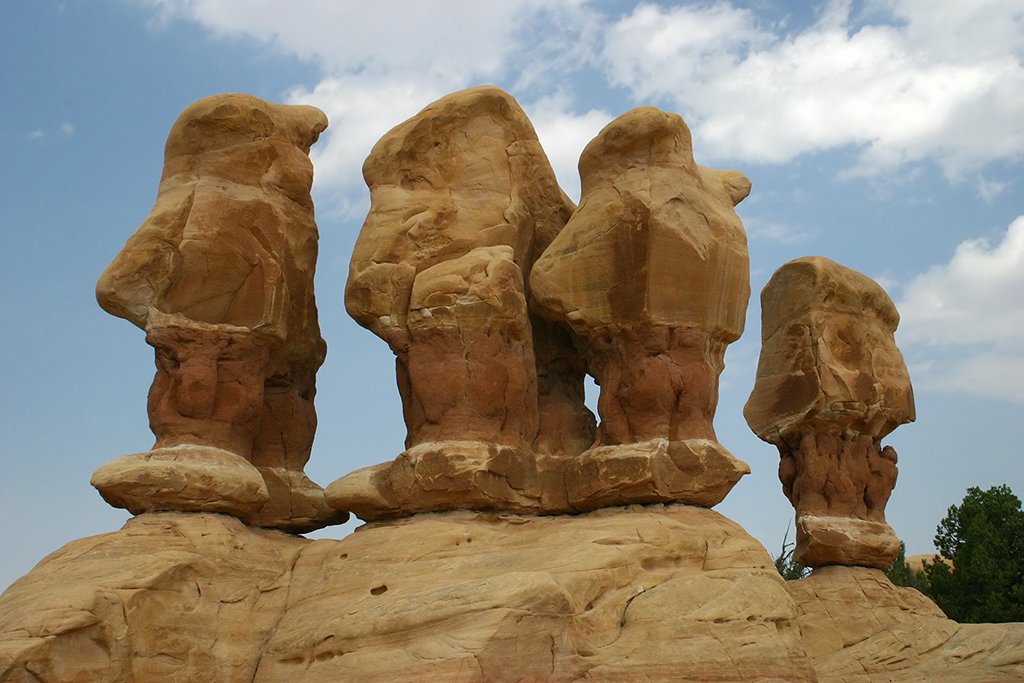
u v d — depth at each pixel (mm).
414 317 16766
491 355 16641
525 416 17156
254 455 18250
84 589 14367
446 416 16547
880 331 23812
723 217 17516
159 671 14531
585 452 16906
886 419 23031
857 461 22844
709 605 14820
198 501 16078
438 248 17156
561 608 13820
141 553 15172
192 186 17484
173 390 16781
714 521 16234
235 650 15094
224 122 17734
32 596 14648
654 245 16812
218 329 17109
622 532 15281
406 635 13859
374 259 17062
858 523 22453
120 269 16797
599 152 17641
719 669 14328
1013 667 20156
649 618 14547
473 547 15453
